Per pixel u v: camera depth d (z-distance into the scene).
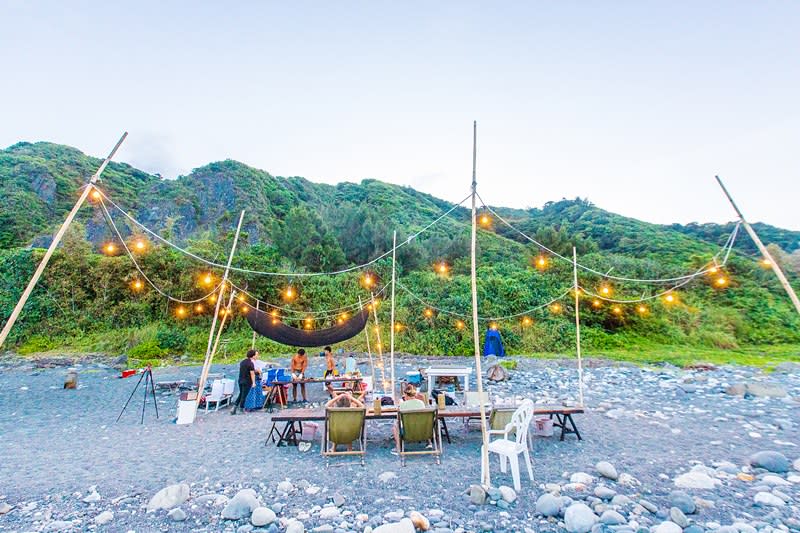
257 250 25.95
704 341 21.75
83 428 8.94
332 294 23.08
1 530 4.52
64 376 15.62
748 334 23.19
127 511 4.98
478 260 29.75
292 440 7.67
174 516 4.79
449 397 8.80
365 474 6.12
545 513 4.76
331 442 7.09
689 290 26.27
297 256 26.33
